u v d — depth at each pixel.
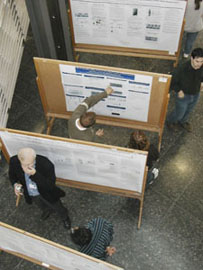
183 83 4.60
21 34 6.11
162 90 4.56
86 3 5.48
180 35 5.73
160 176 5.09
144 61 6.28
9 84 5.45
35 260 4.27
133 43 6.05
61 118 5.68
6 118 5.38
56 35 5.00
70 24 5.86
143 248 4.53
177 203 4.87
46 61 4.55
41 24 4.77
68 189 5.02
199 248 4.52
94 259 3.03
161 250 4.51
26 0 4.45
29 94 5.97
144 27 5.73
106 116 5.31
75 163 4.38
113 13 5.58
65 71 4.65
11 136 4.14
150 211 4.81
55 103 5.26
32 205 4.91
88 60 6.34
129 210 4.83
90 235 3.62
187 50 6.14
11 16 5.64
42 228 4.74
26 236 3.28
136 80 4.52
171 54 6.10
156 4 5.34
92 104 4.59
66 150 4.14
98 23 5.78
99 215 4.81
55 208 4.35
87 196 4.96
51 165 4.02
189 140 5.42
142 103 4.87
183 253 4.49
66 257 3.39
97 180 4.65
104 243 3.69
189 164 5.19
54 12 4.69
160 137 5.28
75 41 6.16
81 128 4.26
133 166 4.04
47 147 4.18
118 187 4.67
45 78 4.82
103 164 4.21
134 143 4.05
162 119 5.02
